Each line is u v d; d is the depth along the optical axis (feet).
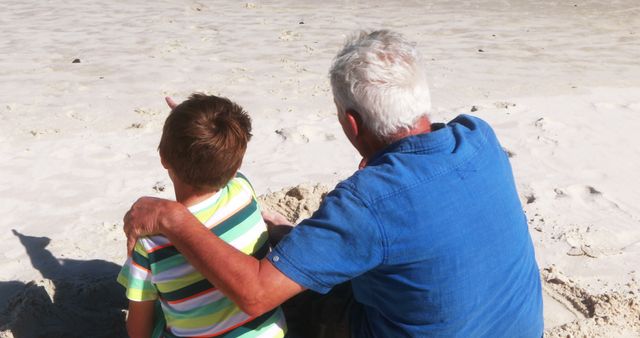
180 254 7.45
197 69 25.46
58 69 25.26
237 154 7.41
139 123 19.27
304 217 13.10
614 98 22.44
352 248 6.82
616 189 15.39
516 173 16.03
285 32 32.58
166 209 7.22
